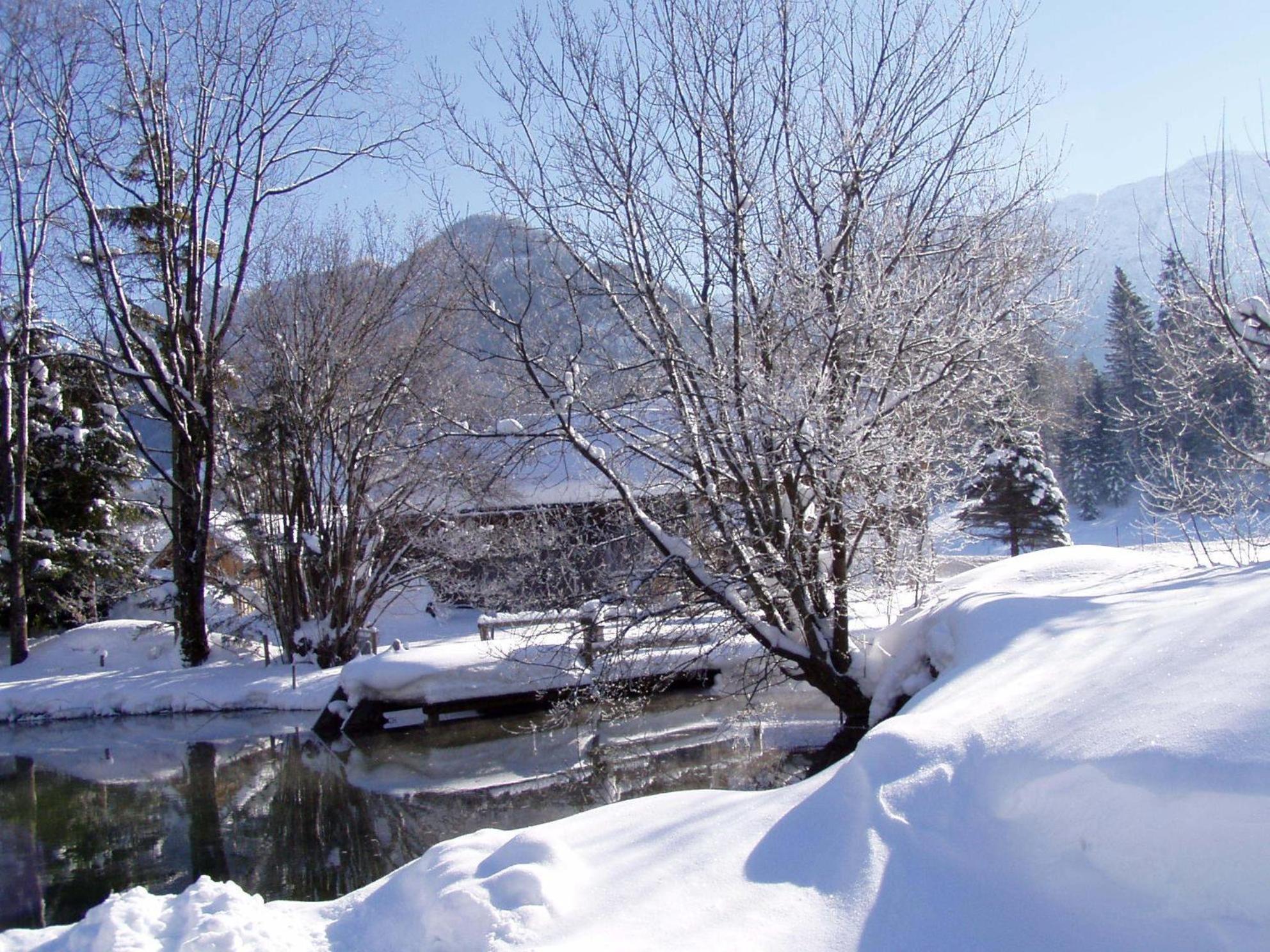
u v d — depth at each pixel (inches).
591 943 161.6
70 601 1040.8
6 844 444.1
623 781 476.7
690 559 482.0
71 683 789.2
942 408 486.9
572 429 478.6
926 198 512.7
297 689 741.3
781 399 444.1
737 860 186.1
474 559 783.7
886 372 449.4
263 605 932.6
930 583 528.1
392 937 185.8
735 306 476.7
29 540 970.7
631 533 523.5
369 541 872.3
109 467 1071.6
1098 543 1165.1
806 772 455.8
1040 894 156.2
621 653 519.8
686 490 499.5
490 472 589.0
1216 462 532.7
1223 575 354.0
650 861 192.2
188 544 852.0
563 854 194.2
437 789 495.8
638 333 482.9
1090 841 161.9
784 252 485.1
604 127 494.9
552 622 536.7
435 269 871.1
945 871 165.8
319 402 839.7
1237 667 185.8
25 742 679.1
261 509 909.8
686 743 537.3
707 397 475.5
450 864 201.5
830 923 158.9
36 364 1033.5
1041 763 176.4
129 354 826.8
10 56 776.3
